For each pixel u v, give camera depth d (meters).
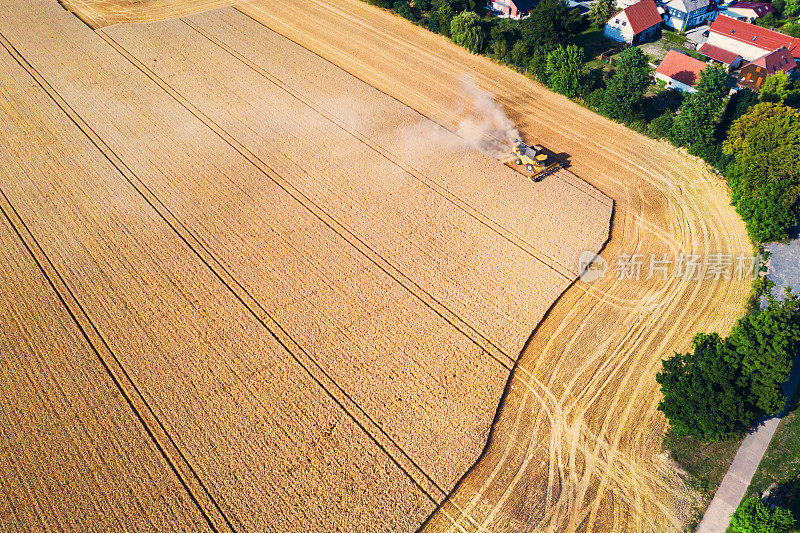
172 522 28.36
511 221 45.12
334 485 29.58
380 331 37.12
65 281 41.06
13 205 47.62
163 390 34.03
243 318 38.22
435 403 33.06
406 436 31.58
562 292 39.44
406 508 28.67
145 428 32.25
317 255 42.66
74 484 29.83
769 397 29.08
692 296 38.84
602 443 31.28
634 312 38.00
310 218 45.91
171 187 49.31
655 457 30.62
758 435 31.16
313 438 31.55
